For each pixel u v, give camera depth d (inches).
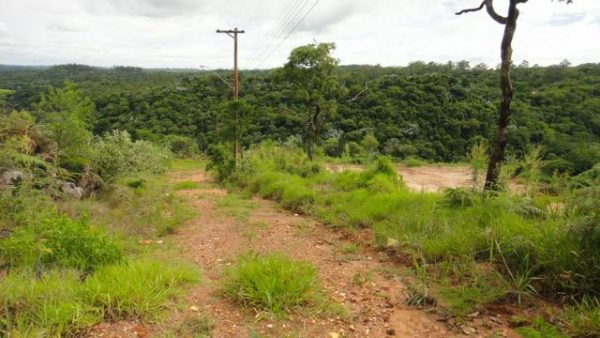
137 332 121.5
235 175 630.5
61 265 165.5
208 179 735.7
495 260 175.2
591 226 156.2
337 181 469.1
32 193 266.1
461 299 154.3
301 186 443.5
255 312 139.2
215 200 457.4
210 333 124.5
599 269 145.5
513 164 266.1
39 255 166.6
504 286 157.9
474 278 166.4
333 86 789.9
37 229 204.2
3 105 371.9
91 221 283.3
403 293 165.8
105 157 491.5
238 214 364.8
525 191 254.2
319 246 249.4
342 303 153.6
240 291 148.0
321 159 896.9
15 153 294.0
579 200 180.5
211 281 174.6
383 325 137.3
